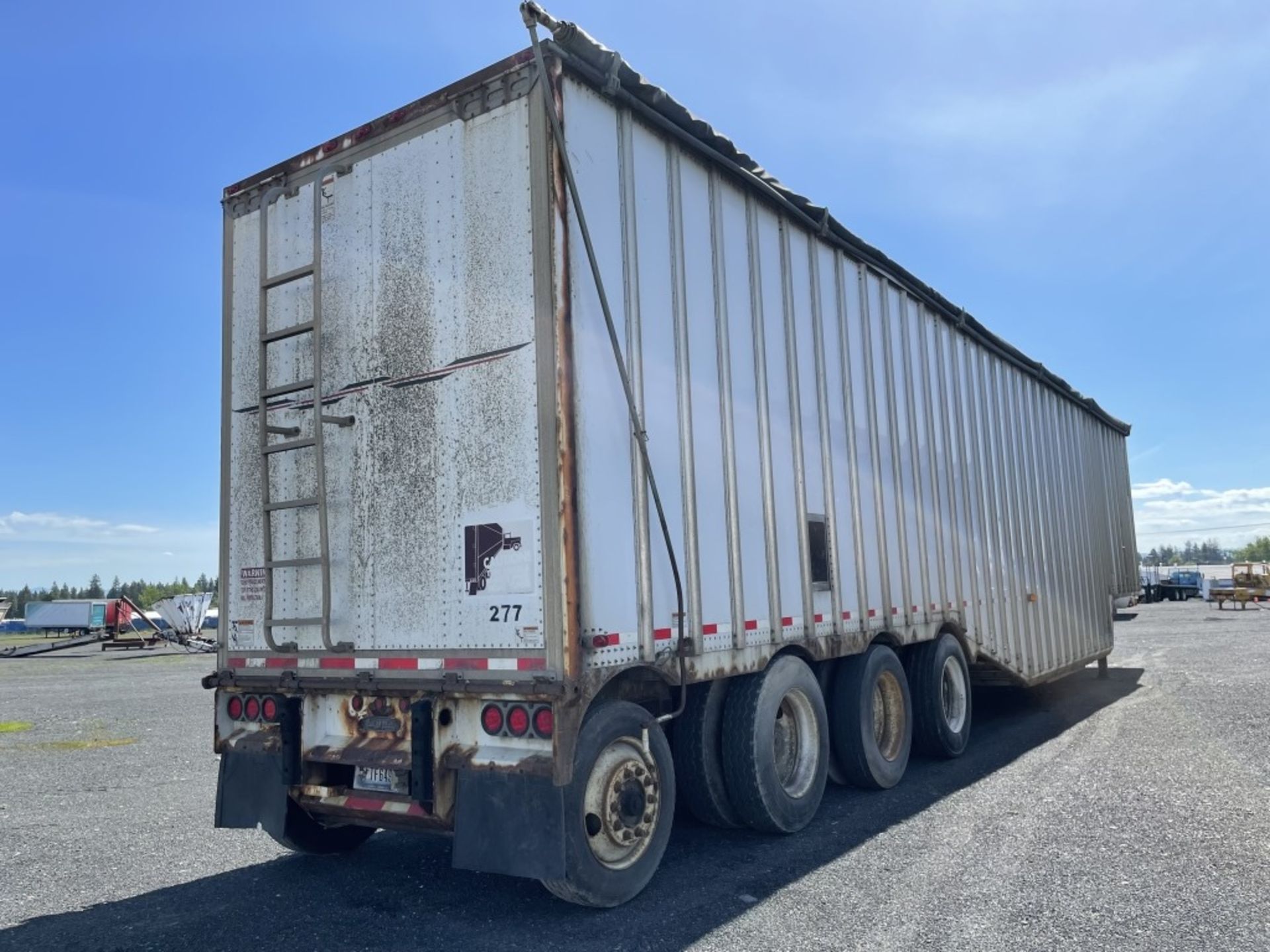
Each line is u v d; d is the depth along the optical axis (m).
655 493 4.48
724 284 5.75
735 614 5.44
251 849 5.81
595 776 4.30
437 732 4.39
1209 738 8.48
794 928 4.12
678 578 4.61
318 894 4.83
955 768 7.73
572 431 4.29
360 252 5.03
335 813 4.79
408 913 4.49
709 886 4.75
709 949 3.90
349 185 5.13
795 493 6.27
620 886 4.31
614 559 4.46
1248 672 13.76
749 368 5.91
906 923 4.16
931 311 8.90
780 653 5.98
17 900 4.82
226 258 5.74
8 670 24.12
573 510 4.21
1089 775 7.16
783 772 5.93
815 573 6.35
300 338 5.26
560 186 4.39
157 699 15.58
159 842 6.00
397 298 4.85
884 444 7.61
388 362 4.83
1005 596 9.91
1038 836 5.52
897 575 7.55
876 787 6.87
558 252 4.34
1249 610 35.28
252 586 5.30
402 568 4.64
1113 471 15.61
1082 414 14.02
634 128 5.05
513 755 4.14
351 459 4.91
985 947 3.87
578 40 4.50
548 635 4.10
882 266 7.91
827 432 6.76
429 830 4.54
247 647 5.26
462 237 4.64
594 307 4.54
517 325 4.39
